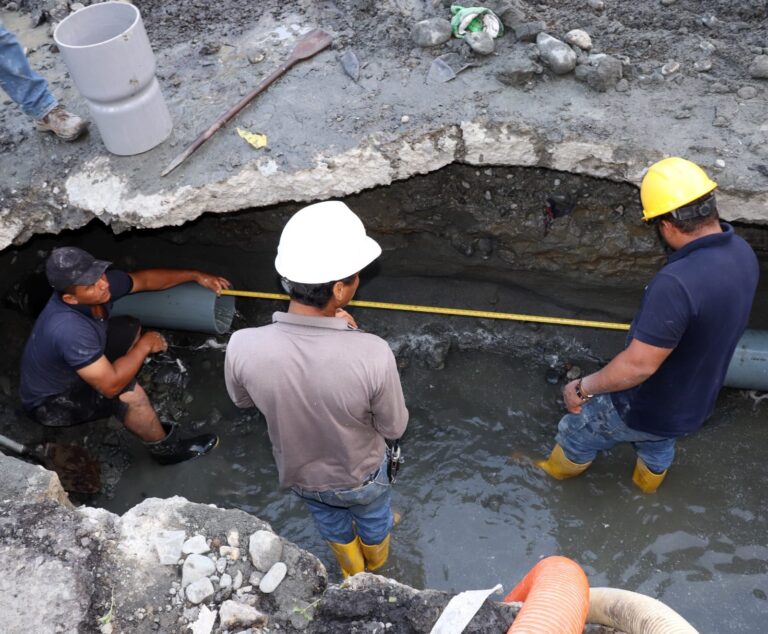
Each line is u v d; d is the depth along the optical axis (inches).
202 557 84.8
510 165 126.7
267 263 157.4
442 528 135.3
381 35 137.3
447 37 132.2
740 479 134.6
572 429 115.0
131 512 90.6
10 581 83.2
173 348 158.2
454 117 122.3
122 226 124.7
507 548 131.9
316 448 88.1
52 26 151.9
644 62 128.6
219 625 80.9
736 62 127.3
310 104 128.3
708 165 113.3
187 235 153.9
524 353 155.4
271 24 145.3
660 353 86.1
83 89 112.4
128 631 80.4
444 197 138.0
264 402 81.2
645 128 118.6
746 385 134.6
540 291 152.3
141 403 130.0
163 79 137.6
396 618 80.0
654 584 124.9
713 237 83.5
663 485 135.0
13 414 140.6
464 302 157.6
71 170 126.3
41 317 117.6
